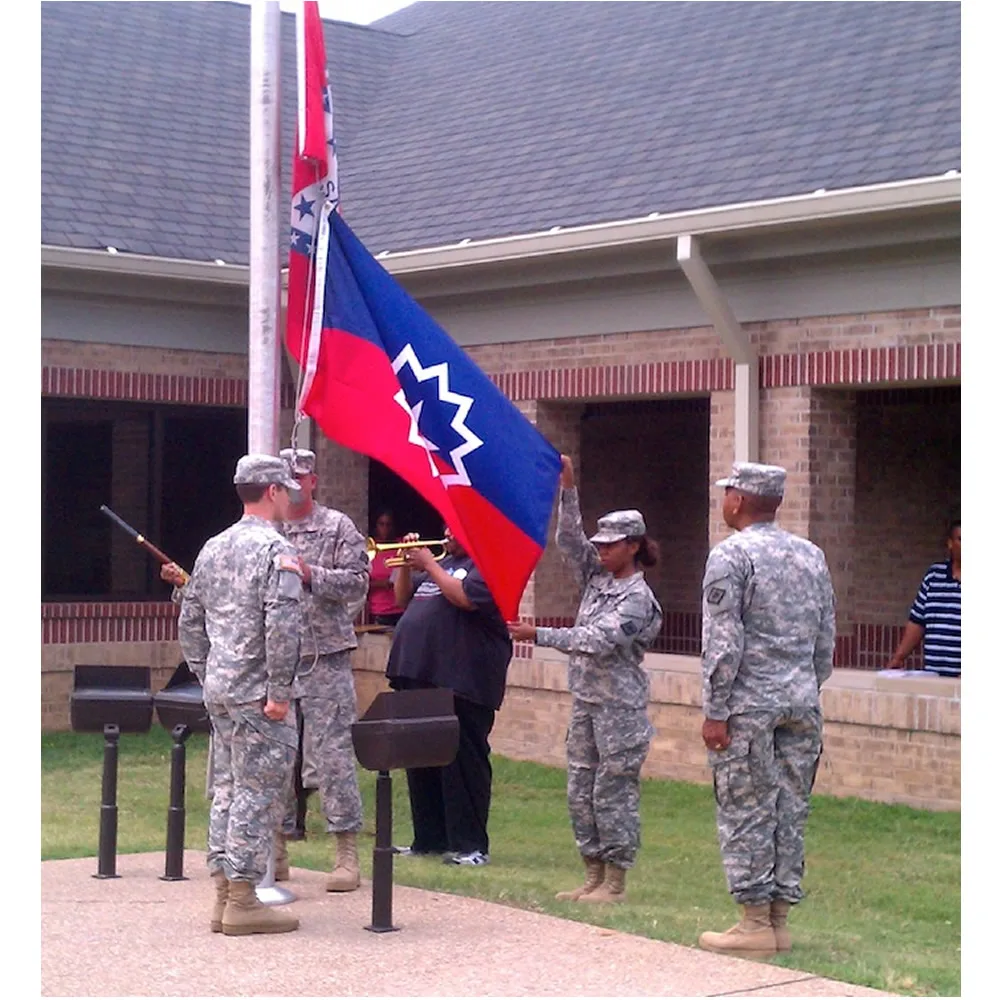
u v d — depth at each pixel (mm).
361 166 17094
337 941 7426
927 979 7031
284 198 16359
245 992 6594
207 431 16438
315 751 8578
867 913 8930
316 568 8484
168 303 15500
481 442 8570
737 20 16219
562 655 13812
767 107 14062
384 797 7672
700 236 12391
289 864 9305
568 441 14422
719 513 12859
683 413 16250
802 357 12414
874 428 14492
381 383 8555
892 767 11695
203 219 15891
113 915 7949
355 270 8680
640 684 8453
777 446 12570
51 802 11797
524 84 17281
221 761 7574
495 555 8508
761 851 7289
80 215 15180
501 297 14367
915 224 11562
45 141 16094
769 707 7219
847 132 12867
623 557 8414
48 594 15688
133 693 8969
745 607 7262
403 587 10453
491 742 14297
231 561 7395
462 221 14719
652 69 16109
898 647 13539
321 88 8562
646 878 9703
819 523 12477
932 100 12750
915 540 14266
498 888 8758
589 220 13500
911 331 11812
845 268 12148
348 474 16078
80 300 15086
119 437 15992
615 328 13586
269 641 7262
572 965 7047
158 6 19219
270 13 8406
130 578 16094
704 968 7035
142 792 12219
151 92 17688
